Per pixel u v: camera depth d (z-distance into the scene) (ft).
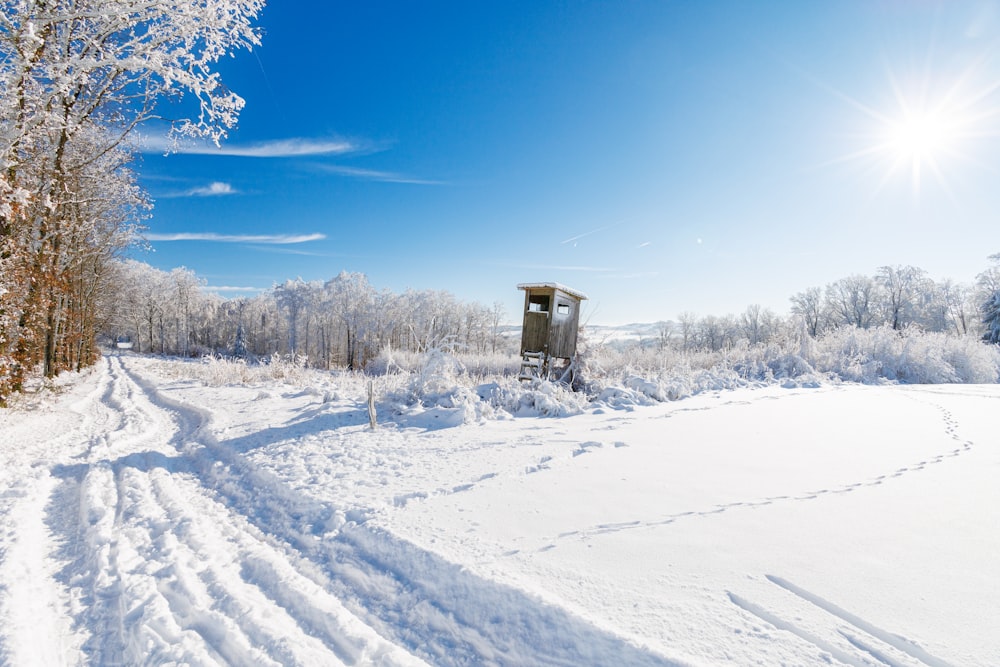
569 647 7.80
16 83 26.30
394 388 35.78
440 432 25.38
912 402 36.99
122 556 12.32
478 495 15.07
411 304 206.69
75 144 42.06
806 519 12.06
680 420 28.40
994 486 14.52
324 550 12.48
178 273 227.40
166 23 31.60
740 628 7.69
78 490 18.16
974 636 7.02
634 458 19.16
